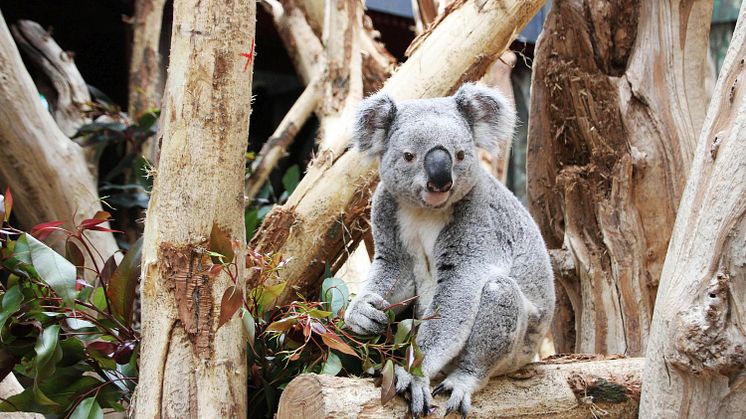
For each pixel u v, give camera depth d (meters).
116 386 3.82
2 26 6.29
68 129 7.70
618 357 4.05
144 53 7.99
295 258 4.79
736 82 3.10
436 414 3.24
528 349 3.79
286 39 8.12
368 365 3.43
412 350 3.24
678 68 4.94
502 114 4.00
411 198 3.76
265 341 3.88
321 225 4.82
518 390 3.51
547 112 5.22
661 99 4.91
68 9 8.86
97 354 3.69
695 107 4.92
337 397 3.13
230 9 3.45
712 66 9.78
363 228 4.96
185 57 3.42
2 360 3.66
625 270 4.82
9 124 6.20
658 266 4.82
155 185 3.46
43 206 6.40
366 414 3.13
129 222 7.95
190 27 3.44
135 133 7.60
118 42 9.42
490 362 3.44
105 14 8.97
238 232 3.48
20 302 3.48
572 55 5.08
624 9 5.00
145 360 3.33
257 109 10.54
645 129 4.91
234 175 3.46
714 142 3.07
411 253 3.99
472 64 5.07
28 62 8.36
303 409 3.19
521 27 5.15
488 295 3.48
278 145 7.45
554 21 5.10
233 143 3.45
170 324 3.31
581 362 3.81
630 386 3.63
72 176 6.46
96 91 8.29
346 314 3.62
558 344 5.29
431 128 3.70
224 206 3.41
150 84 7.98
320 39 8.01
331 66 6.74
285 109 10.54
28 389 3.69
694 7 4.96
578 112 5.06
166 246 3.33
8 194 3.57
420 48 5.16
